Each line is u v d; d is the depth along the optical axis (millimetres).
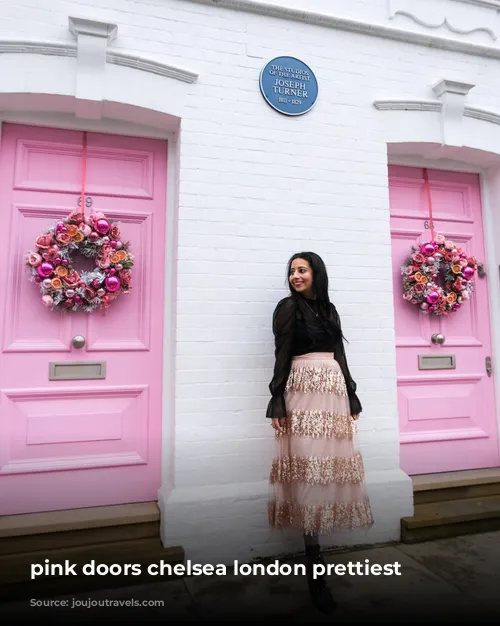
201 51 2896
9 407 2625
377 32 3277
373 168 3172
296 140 3021
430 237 3539
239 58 2965
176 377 2662
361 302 3047
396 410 3039
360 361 3006
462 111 3352
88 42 2617
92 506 2701
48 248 2617
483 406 3523
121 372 2830
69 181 2846
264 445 2771
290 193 2973
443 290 3463
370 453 2953
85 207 2846
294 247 2941
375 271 3102
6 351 2639
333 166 3084
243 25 2998
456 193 3676
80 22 2582
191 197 2783
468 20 3566
